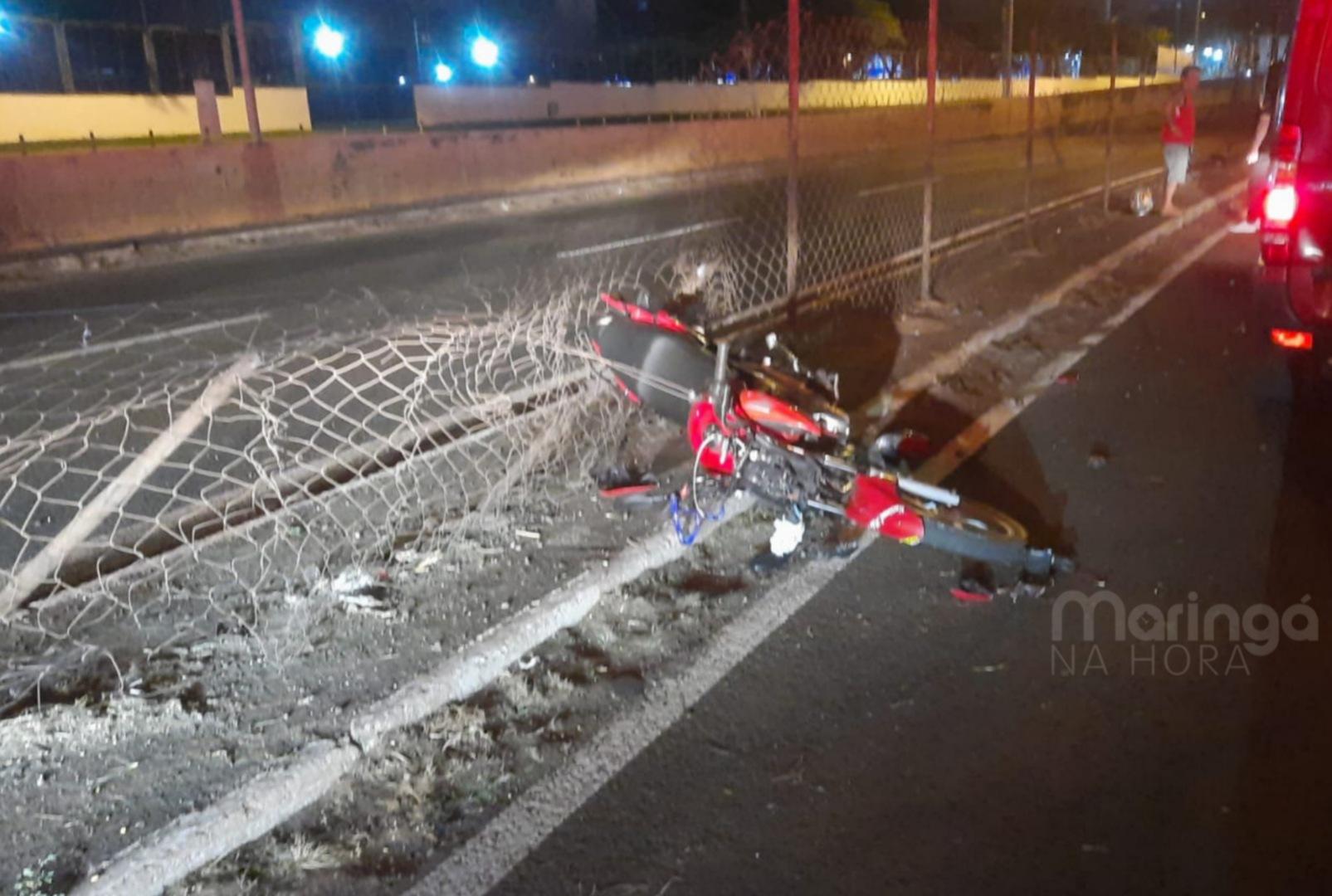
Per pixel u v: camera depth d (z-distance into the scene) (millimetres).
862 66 26484
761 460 3885
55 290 10625
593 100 27984
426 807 2863
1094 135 30516
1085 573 4102
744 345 6621
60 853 2631
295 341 7867
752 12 31875
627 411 5461
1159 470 5098
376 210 15812
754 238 13094
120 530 4512
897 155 25359
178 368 7172
